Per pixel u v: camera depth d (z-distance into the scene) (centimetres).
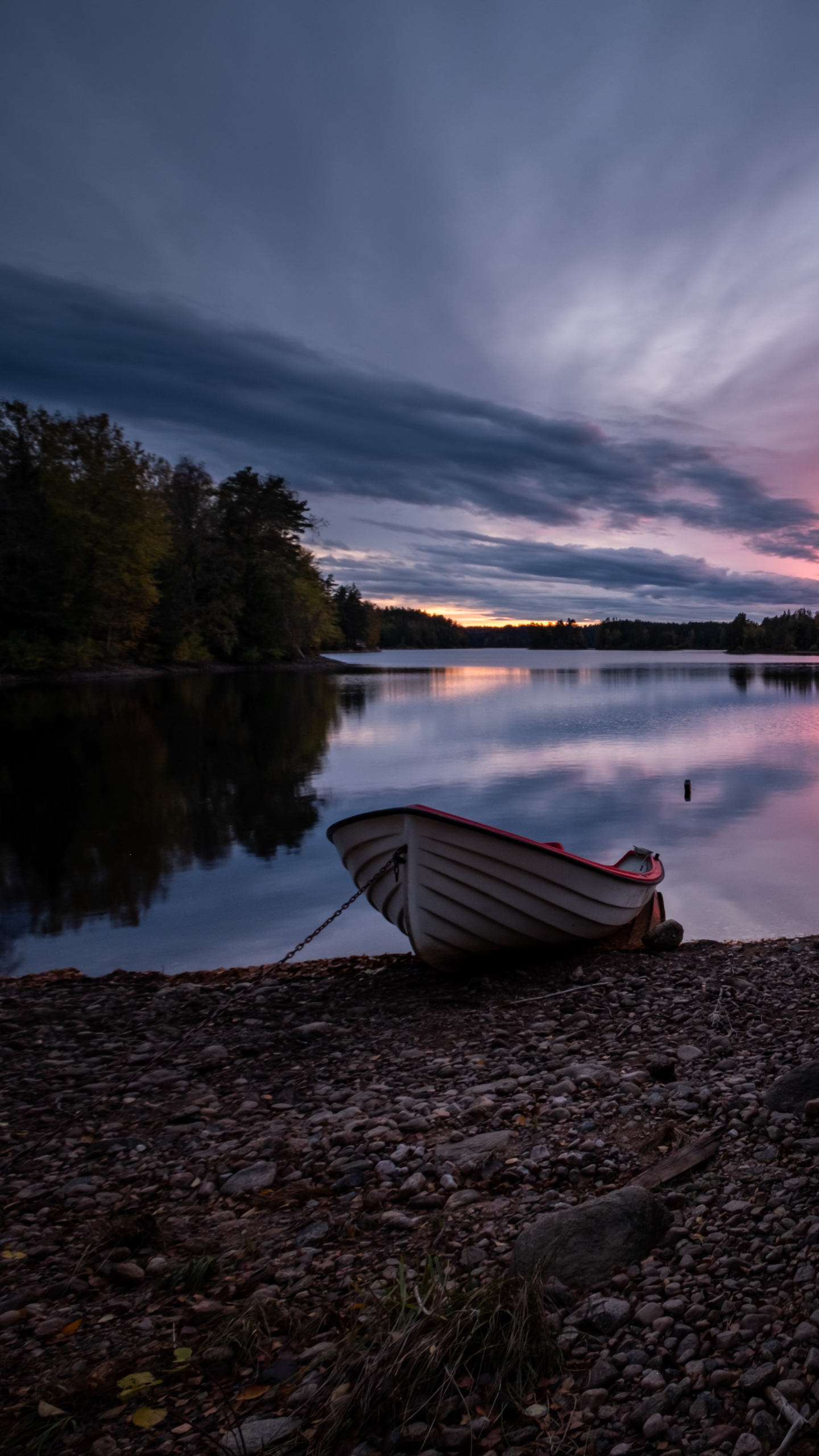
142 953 782
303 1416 196
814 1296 211
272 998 617
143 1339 235
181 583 7394
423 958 650
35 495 5641
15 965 753
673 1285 229
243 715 3356
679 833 1245
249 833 1302
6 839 1271
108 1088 447
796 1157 297
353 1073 461
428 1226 284
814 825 1283
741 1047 447
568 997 583
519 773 1852
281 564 8156
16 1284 268
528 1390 195
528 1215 285
